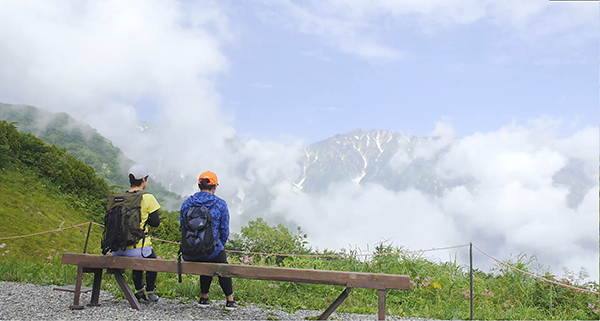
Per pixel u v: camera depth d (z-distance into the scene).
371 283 5.03
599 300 7.78
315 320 6.09
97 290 6.13
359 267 9.97
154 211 6.02
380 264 10.01
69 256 5.96
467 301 8.28
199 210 5.60
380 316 4.97
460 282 9.28
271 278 5.27
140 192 5.96
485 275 10.02
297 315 6.46
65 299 6.61
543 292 8.66
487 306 8.07
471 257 7.06
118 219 5.78
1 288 7.40
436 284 8.55
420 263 10.07
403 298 8.13
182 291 7.31
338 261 10.42
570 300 8.40
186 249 5.52
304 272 5.18
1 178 30.80
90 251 28.28
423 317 7.17
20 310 5.80
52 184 33.53
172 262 5.57
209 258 5.64
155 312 5.83
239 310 6.34
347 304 7.57
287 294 7.93
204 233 5.52
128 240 5.73
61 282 8.18
